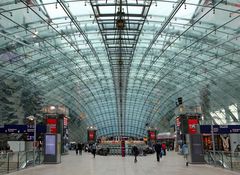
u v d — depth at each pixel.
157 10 31.91
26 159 22.62
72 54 47.44
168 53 46.97
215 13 30.77
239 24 31.50
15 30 33.72
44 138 27.23
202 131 38.50
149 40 42.06
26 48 39.53
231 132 38.22
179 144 45.97
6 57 39.31
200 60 46.12
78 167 23.33
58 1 29.38
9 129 39.62
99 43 43.75
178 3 29.59
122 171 19.91
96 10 31.39
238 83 44.34
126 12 31.94
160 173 18.39
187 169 20.98
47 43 40.09
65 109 47.25
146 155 46.34
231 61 40.84
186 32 37.09
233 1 27.38
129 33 38.53
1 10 29.27
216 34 35.44
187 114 43.41
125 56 49.56
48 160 26.91
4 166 19.27
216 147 41.06
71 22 35.09
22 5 29.08
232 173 17.95
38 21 33.31
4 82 43.72
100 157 40.25
